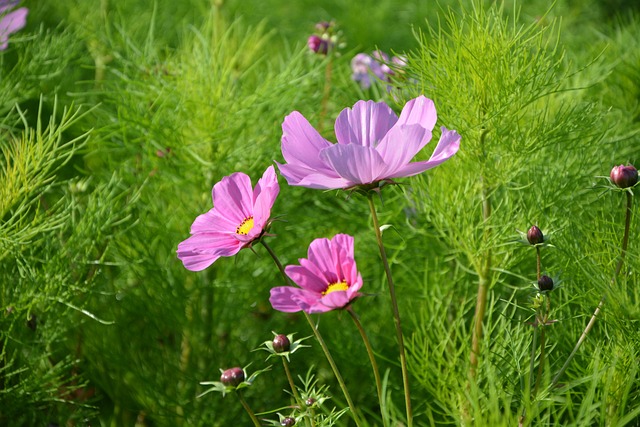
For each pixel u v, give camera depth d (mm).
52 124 612
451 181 660
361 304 777
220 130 770
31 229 616
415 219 759
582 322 612
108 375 733
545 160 688
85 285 672
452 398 579
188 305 767
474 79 609
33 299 637
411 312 736
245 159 769
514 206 681
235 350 776
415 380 722
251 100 765
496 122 606
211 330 762
